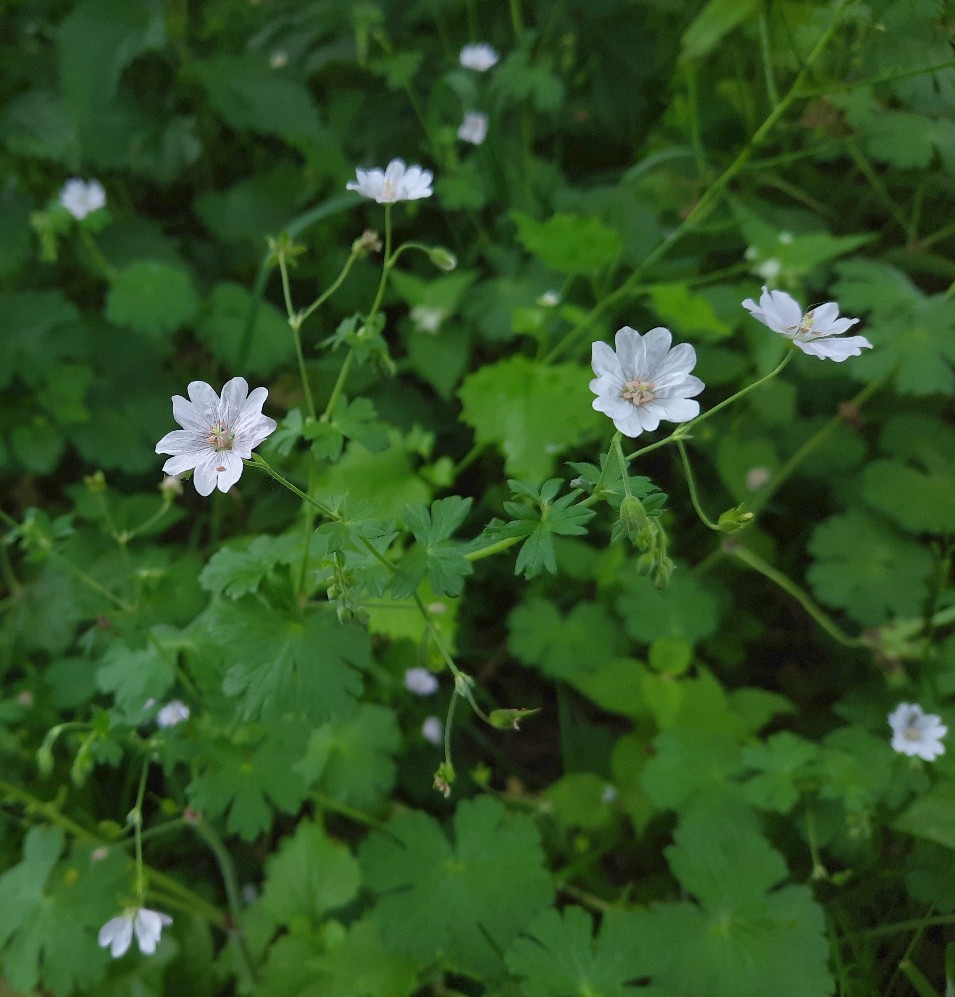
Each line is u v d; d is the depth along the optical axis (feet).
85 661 0.95
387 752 0.90
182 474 0.62
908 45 0.96
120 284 1.14
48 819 0.90
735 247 1.16
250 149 1.40
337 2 1.29
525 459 0.96
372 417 0.73
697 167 1.19
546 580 1.06
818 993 0.73
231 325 1.15
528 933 0.77
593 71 1.30
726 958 0.75
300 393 1.15
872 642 0.94
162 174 1.26
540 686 1.06
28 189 1.26
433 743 0.99
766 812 0.88
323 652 0.73
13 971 0.79
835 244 1.03
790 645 1.07
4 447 1.10
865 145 1.09
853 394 1.11
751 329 1.07
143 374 1.18
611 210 1.14
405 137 1.29
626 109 1.30
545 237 0.96
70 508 1.14
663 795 0.85
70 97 1.16
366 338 0.73
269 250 1.21
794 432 1.08
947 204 1.14
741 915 0.77
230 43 1.34
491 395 0.99
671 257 1.16
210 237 1.37
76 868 0.83
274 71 1.22
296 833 0.87
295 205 1.26
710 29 1.04
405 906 0.80
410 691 0.97
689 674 1.03
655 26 1.27
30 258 1.25
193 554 1.04
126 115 1.26
